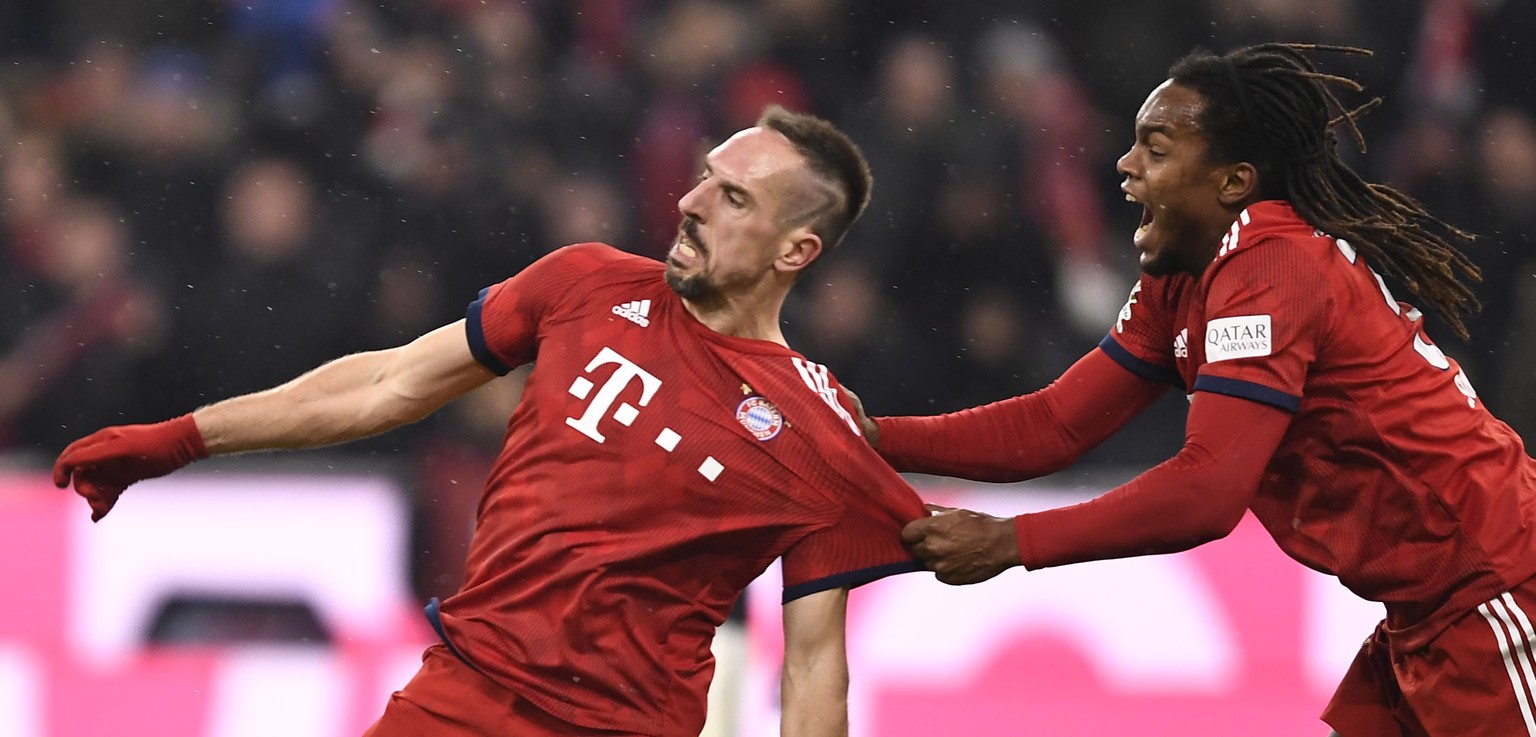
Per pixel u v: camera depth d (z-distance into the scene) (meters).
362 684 21.56
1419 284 12.88
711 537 11.81
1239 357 12.10
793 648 12.01
